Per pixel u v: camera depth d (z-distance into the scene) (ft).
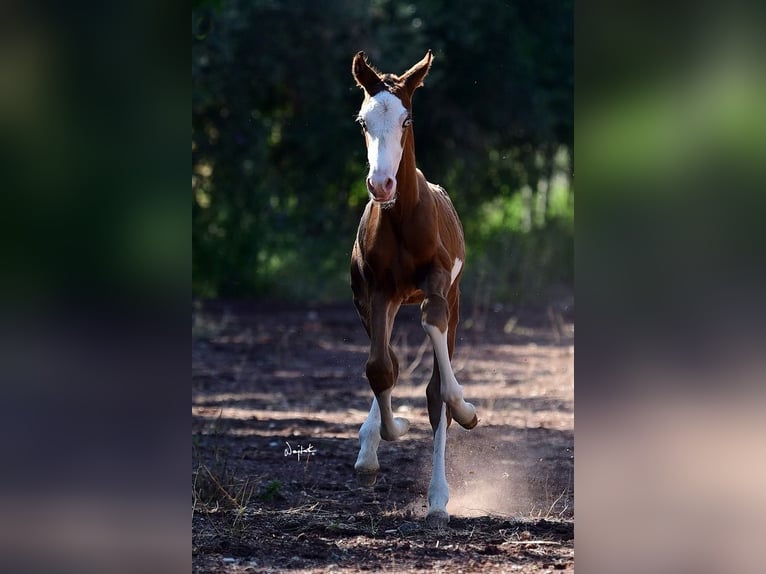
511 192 194.08
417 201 49.80
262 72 162.20
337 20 163.43
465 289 158.61
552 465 62.34
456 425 73.51
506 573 40.40
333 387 93.61
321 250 171.22
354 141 172.04
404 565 41.63
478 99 180.34
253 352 113.80
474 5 174.19
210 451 63.93
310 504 52.54
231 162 165.27
